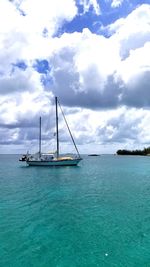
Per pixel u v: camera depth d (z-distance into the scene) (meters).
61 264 11.77
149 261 11.99
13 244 14.09
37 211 21.14
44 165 68.50
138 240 14.55
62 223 17.77
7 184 38.22
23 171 61.47
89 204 23.78
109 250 13.21
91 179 45.03
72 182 40.62
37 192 30.70
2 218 19.03
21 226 17.16
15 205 23.42
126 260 12.11
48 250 13.29
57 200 25.72
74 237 15.07
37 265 11.71
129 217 19.22
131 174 56.06
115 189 33.12
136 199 26.19
